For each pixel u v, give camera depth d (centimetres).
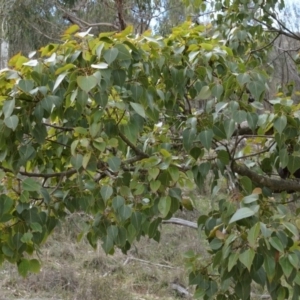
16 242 201
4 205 186
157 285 731
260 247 162
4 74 184
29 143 195
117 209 192
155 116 200
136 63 194
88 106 197
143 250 842
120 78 180
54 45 190
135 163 213
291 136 188
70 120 194
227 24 371
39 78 181
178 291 719
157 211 197
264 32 399
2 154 186
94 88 180
